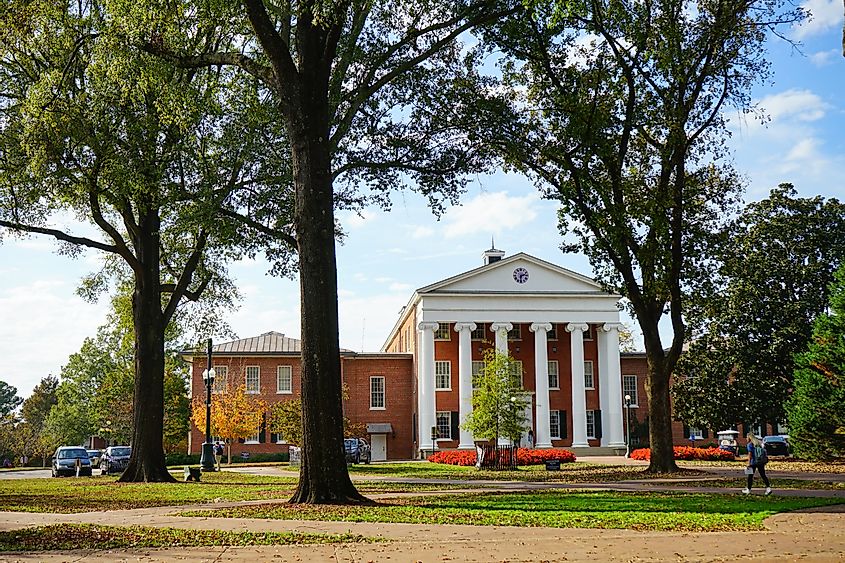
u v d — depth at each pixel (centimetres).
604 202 2941
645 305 3119
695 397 5022
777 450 5391
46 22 2462
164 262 3441
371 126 2762
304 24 1852
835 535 1304
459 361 6216
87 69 2539
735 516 1553
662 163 3027
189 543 1202
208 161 2758
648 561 1058
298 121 1819
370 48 2436
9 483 3219
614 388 6219
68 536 1288
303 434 1778
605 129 2945
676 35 2730
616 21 2734
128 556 1091
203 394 6116
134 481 3022
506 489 2355
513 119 2842
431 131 2811
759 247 4966
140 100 2483
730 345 4931
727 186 3050
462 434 5997
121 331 6925
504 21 2622
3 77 2670
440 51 2678
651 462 3169
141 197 2752
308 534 1281
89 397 9050
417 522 1436
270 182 2856
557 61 2922
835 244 4838
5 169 2623
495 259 6644
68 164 2653
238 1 1834
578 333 6262
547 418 6112
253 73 1961
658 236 2983
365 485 2611
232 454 6103
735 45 2838
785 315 4797
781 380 4825
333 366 1777
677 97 2941
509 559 1059
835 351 3488
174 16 1936
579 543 1198
